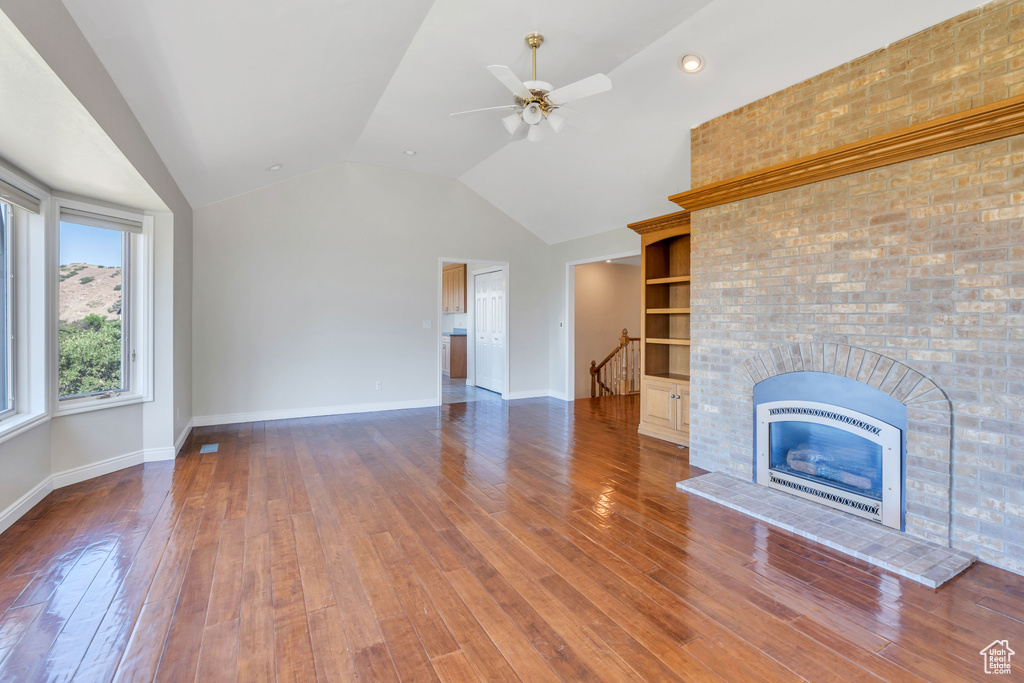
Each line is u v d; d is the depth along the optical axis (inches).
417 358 252.4
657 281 192.1
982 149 91.3
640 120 159.6
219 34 91.6
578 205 233.9
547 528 109.9
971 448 94.2
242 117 132.4
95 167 111.2
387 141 199.6
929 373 99.5
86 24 77.4
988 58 90.6
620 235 240.2
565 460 162.1
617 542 103.1
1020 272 87.3
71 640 70.9
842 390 115.0
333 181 229.8
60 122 86.7
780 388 128.4
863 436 111.6
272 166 189.2
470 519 114.7
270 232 217.8
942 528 98.3
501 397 288.2
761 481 134.3
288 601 81.4
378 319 241.9
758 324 133.3
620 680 63.8
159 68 96.5
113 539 103.3
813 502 121.5
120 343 152.3
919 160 100.0
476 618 77.1
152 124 117.8
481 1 108.9
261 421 218.4
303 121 151.6
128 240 153.4
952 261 95.8
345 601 81.5
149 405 158.7
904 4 97.0
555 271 285.3
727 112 140.5
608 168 194.1
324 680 63.6
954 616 77.2
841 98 113.4
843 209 113.3
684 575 90.0
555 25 119.1
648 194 199.5
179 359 173.6
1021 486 88.1
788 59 118.4
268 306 218.5
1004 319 89.4
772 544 102.2
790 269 124.8
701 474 146.6
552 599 82.4
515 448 177.0
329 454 168.1
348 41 111.7
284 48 104.3
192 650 69.2
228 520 113.3
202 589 84.8
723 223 142.8
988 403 91.7
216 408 210.7
